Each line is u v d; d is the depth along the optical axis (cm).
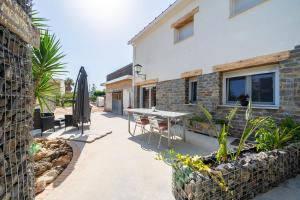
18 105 161
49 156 369
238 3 563
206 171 210
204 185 200
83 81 630
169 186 267
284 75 433
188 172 215
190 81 769
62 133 627
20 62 169
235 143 484
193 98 757
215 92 619
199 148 461
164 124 515
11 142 148
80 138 543
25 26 167
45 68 341
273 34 457
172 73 848
